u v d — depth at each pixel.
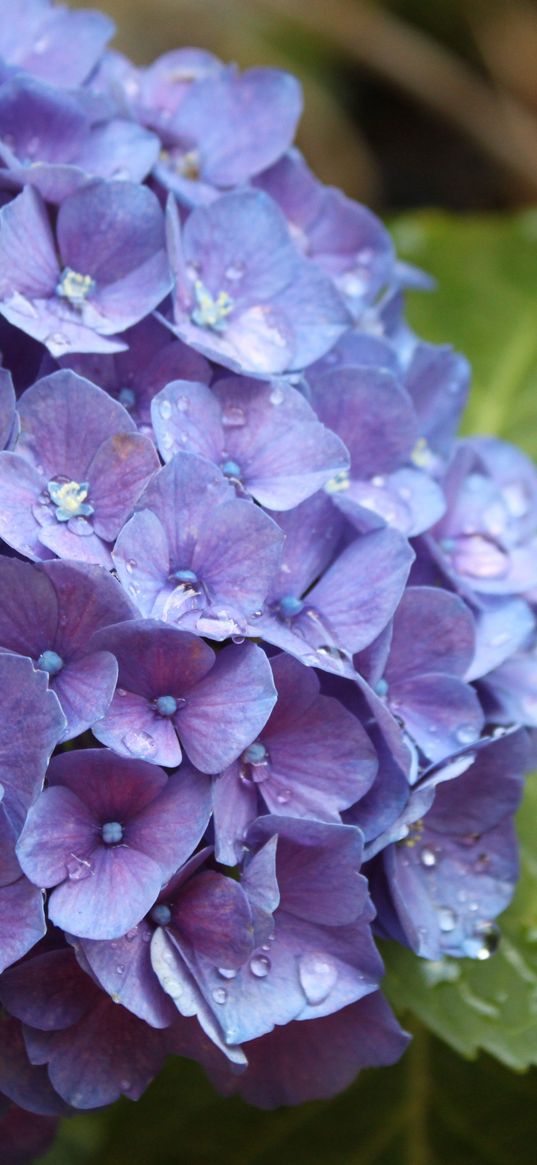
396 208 0.97
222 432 0.49
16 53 0.53
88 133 0.51
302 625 0.48
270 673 0.46
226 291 0.51
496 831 0.50
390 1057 0.49
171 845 0.46
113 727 0.46
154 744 0.46
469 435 0.66
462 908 0.50
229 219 0.51
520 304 0.68
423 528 0.50
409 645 0.49
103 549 0.47
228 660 0.47
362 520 0.49
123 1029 0.48
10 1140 0.51
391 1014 0.48
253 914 0.46
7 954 0.45
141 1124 0.57
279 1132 0.57
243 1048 0.49
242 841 0.47
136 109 0.53
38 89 0.50
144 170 0.51
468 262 0.68
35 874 0.45
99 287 0.50
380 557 0.48
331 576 0.48
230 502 0.47
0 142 0.50
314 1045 0.49
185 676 0.46
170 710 0.46
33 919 0.45
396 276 0.56
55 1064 0.47
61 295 0.49
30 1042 0.47
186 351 0.49
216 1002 0.46
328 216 0.54
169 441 0.47
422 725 0.50
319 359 0.52
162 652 0.46
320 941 0.48
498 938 0.50
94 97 0.51
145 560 0.47
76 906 0.46
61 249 0.50
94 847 0.46
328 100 0.96
